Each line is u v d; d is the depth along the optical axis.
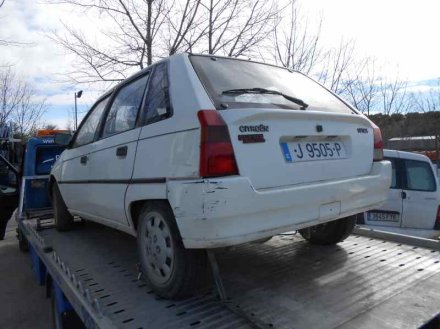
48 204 7.11
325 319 2.36
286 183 2.65
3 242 8.44
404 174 5.72
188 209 2.44
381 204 3.34
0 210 7.02
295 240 4.09
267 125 2.63
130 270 3.39
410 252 3.52
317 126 2.89
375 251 3.60
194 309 2.57
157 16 10.20
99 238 4.73
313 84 3.56
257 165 2.54
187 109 2.58
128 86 3.62
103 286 3.03
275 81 3.22
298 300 2.65
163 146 2.72
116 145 3.40
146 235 2.98
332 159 2.97
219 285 2.70
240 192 2.40
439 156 15.32
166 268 2.76
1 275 6.18
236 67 3.10
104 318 2.38
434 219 5.65
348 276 3.02
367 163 3.26
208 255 2.75
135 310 2.57
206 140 2.41
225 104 2.60
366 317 2.37
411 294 2.65
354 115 3.21
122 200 3.24
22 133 24.58
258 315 2.45
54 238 4.82
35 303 5.07
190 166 2.47
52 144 7.17
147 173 2.87
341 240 3.79
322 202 2.81
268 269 3.27
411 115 17.88
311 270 3.20
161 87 2.96
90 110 4.52
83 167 4.19
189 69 2.77
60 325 3.32
